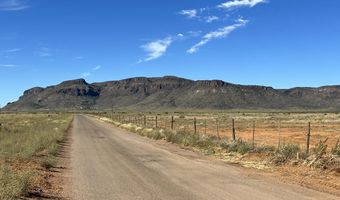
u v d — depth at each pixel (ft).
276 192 43.16
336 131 160.66
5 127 159.94
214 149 88.94
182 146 102.32
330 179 52.06
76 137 134.72
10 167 53.83
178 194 42.06
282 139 121.19
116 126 233.14
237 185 47.42
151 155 81.25
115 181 50.21
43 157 73.05
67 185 47.55
